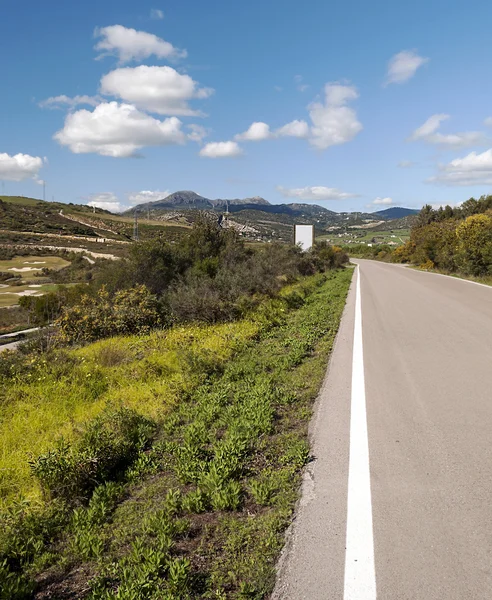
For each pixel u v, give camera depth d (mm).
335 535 3053
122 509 3697
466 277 27625
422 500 3412
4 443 5191
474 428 4746
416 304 15055
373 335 10078
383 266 48469
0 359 8703
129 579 2771
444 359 7723
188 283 16375
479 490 3516
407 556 2795
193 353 8266
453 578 2590
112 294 16016
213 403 5957
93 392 7074
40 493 3975
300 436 4797
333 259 41688
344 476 3848
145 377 7664
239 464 4141
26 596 2809
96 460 4270
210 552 3031
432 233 44781
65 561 3090
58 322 11984
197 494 3627
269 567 2809
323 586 2602
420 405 5523
